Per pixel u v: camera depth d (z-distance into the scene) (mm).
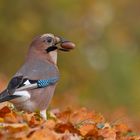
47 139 9477
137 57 32781
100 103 27953
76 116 12859
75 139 9969
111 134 10789
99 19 32594
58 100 22562
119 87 30781
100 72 31078
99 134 10578
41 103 11875
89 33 31875
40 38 12570
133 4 35531
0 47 30016
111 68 31469
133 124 19141
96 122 11977
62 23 31141
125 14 34781
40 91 11812
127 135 11992
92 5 32156
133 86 30953
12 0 30406
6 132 9594
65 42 12672
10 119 10328
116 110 24656
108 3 33531
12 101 11500
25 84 11625
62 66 29750
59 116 12805
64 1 31125
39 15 30781
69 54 30094
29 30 30234
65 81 29000
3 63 29953
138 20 35062
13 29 30047
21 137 9422
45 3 30844
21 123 10133
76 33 31016
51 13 30969
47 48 12547
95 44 31844
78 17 31500
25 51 30125
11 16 30328
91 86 30203
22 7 30578
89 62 31172
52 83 12094
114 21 33906
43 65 12281
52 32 30797
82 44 30969
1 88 17859
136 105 29672
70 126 10281
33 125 10133
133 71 31656
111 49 32219
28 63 12336
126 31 34344
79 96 28016
